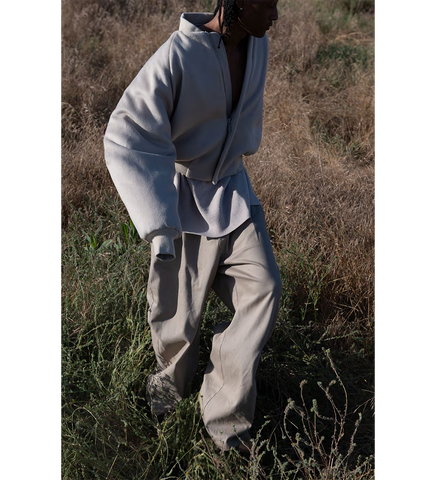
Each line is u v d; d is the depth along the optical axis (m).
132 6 6.84
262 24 1.82
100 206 3.59
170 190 1.84
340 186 3.92
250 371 1.94
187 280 2.12
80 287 2.70
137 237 3.23
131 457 2.06
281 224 3.43
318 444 1.94
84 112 4.73
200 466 1.95
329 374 2.51
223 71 1.89
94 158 3.98
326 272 2.95
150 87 1.83
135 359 2.39
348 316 2.91
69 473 1.95
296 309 2.93
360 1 8.05
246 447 2.02
